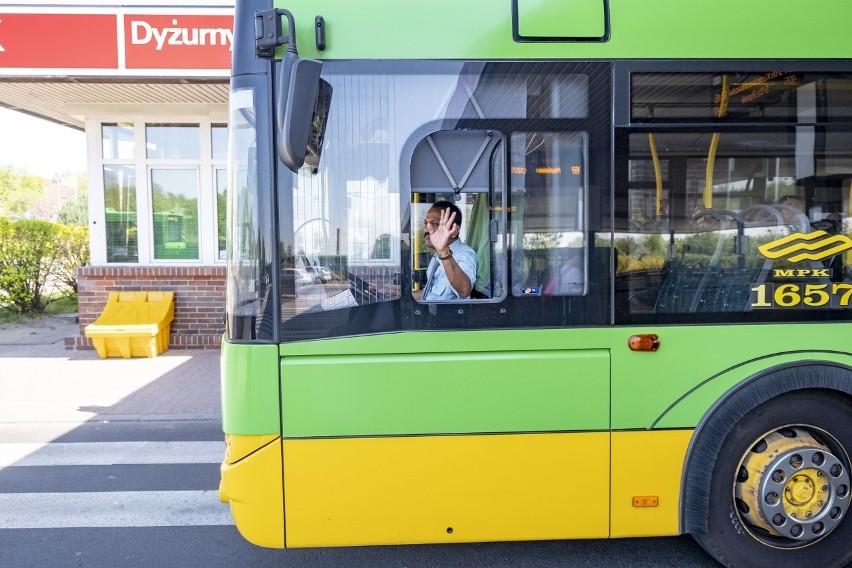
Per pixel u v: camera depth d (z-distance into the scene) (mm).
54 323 11266
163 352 9070
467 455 2953
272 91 2877
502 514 2980
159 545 3744
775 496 3014
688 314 3045
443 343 2943
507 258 3000
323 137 2924
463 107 2971
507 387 2959
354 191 2941
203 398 6969
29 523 4051
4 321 11234
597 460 3002
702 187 3070
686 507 3045
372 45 2939
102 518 4117
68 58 7457
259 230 2887
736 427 3070
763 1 3049
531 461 2977
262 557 3572
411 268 2965
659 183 3045
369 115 2943
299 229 2912
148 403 6793
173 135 9469
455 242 2998
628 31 2998
